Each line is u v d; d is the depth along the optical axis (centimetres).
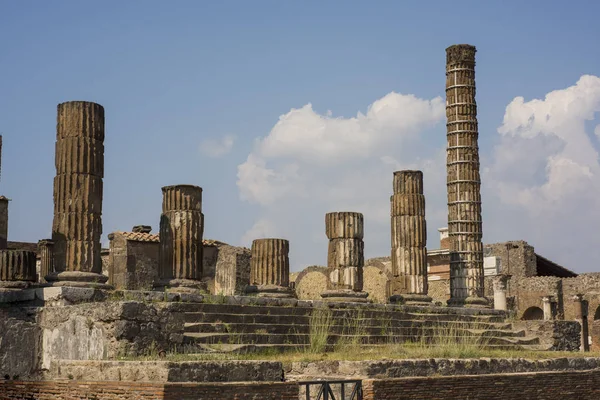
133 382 1712
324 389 1859
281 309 2852
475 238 4075
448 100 4188
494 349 3253
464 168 4109
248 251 4794
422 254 3716
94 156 2648
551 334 3578
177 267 2875
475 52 4209
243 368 1838
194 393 1680
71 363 1920
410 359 2248
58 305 2344
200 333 2450
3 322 2220
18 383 1991
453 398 2256
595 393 2736
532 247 6272
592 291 5816
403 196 3738
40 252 4234
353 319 3045
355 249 3438
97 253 2630
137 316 2088
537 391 2519
